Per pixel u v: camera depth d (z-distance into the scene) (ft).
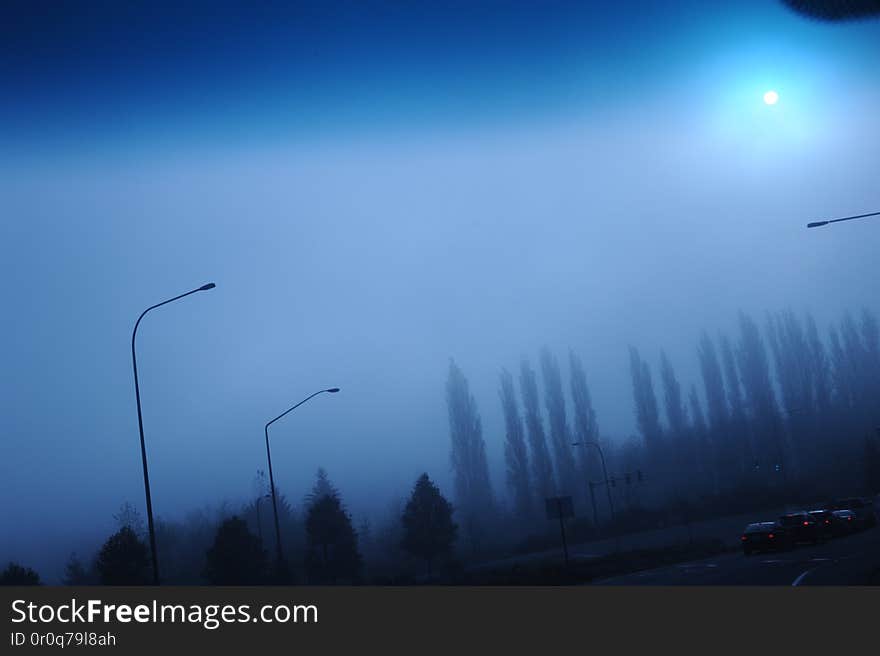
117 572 153.99
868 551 120.57
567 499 132.57
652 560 154.61
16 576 147.33
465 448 287.28
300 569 221.25
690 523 287.28
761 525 150.41
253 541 173.88
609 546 239.71
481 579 137.59
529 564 178.29
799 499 317.42
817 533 157.58
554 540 273.75
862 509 202.18
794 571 95.66
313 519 204.23
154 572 95.50
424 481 231.09
